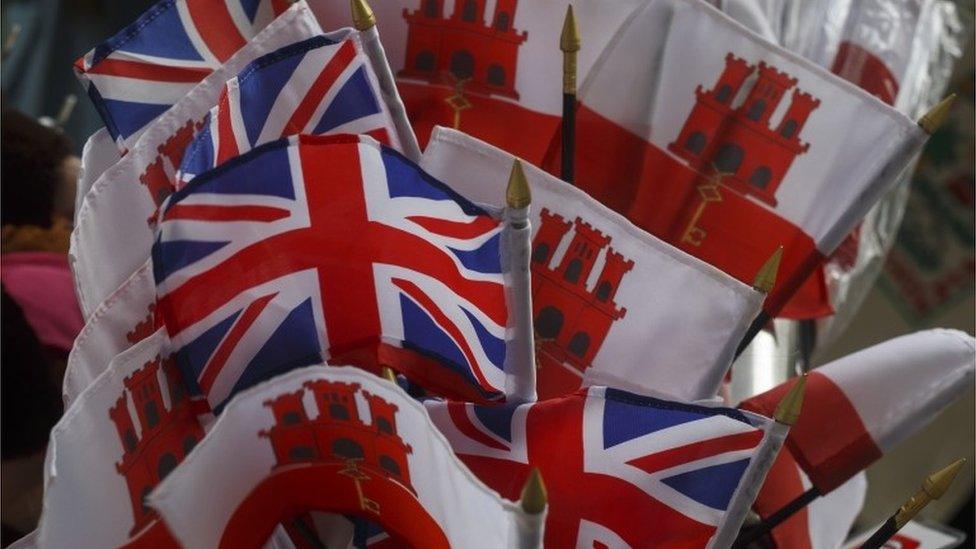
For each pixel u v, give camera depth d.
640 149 3.27
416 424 2.39
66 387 2.79
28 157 4.79
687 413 2.68
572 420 2.74
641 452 2.70
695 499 2.68
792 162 3.17
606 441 2.72
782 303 3.21
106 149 3.29
